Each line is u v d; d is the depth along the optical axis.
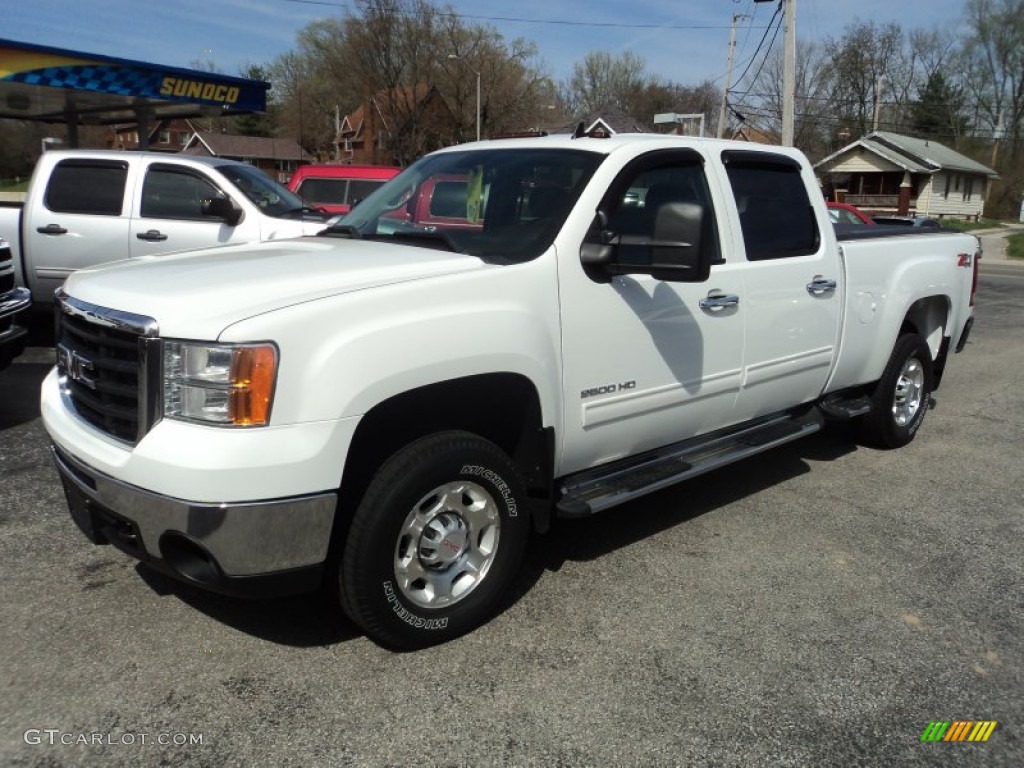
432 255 3.43
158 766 2.59
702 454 4.34
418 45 44.81
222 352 2.68
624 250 3.50
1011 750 2.78
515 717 2.87
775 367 4.56
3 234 8.05
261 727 2.78
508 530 3.40
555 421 3.47
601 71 72.12
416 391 3.04
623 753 2.70
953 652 3.34
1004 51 62.00
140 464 2.76
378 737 2.75
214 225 8.09
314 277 3.07
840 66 62.78
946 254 6.02
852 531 4.52
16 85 12.70
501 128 48.91
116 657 3.14
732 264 4.23
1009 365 9.37
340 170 13.82
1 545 4.02
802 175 4.79
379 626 3.08
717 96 70.50
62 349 3.34
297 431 2.74
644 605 3.65
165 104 14.88
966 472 5.55
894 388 5.72
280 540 2.77
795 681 3.11
